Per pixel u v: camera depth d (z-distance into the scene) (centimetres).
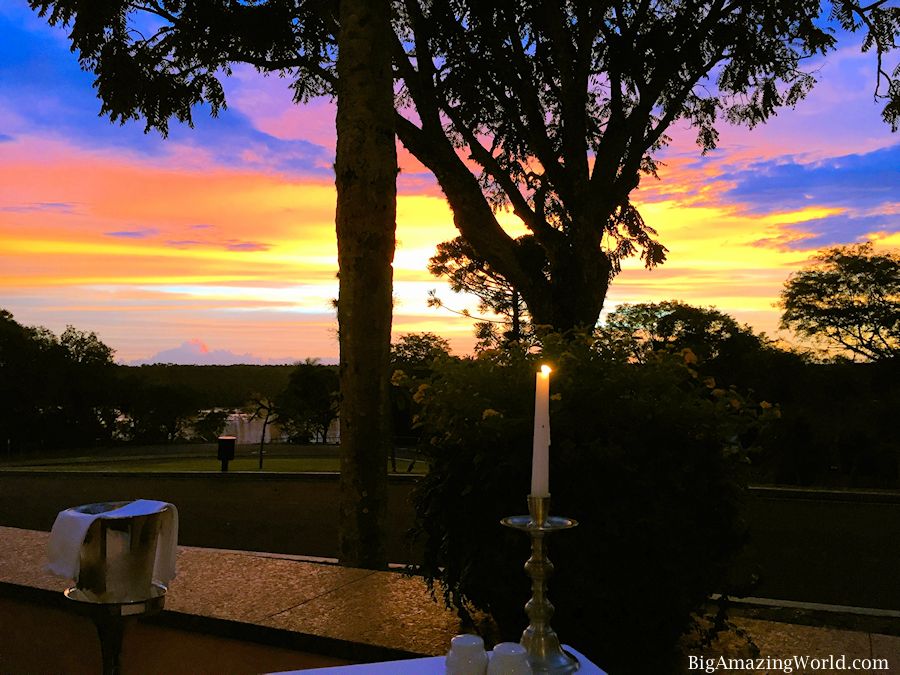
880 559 895
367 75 558
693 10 1171
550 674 176
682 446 262
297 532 1141
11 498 1526
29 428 4659
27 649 364
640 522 246
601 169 1166
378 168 557
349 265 556
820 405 3228
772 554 918
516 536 254
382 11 562
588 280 1146
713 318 3284
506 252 1084
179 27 1030
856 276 3556
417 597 342
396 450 2283
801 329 3716
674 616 265
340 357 564
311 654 295
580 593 253
